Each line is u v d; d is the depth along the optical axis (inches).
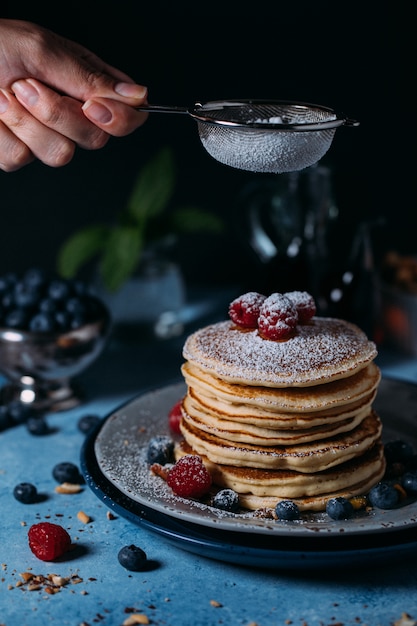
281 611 24.2
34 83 27.6
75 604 24.6
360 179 37.3
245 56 42.3
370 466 27.0
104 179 44.0
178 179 44.1
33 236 44.9
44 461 30.7
